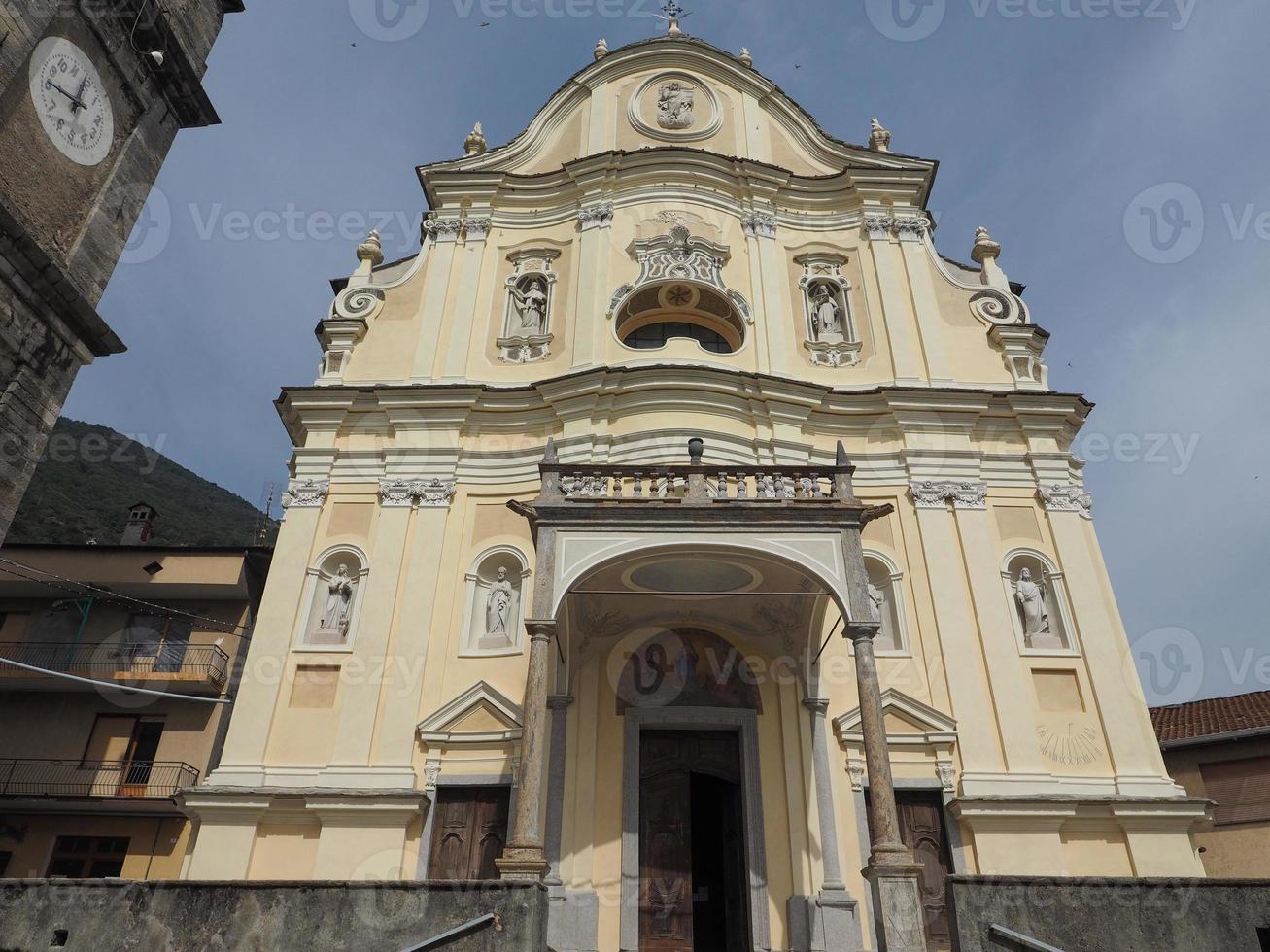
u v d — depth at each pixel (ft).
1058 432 56.49
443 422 56.08
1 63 32.27
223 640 70.85
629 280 60.49
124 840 64.28
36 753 67.41
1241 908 29.32
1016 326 59.77
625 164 64.18
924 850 45.06
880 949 31.78
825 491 46.75
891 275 62.69
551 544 39.22
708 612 48.42
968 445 55.72
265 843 44.55
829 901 42.34
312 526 53.01
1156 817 44.42
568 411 54.65
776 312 60.03
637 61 71.05
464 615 50.42
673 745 48.01
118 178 38.29
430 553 52.01
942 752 46.75
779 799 45.80
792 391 55.01
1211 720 71.82
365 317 61.36
